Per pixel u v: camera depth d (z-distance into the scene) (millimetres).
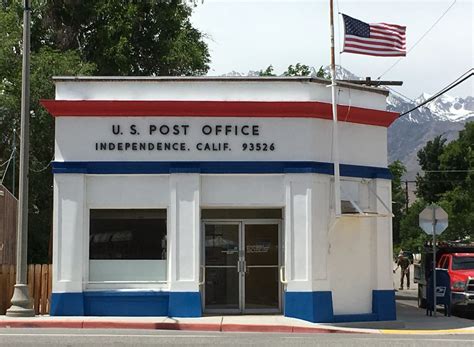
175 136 21156
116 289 21016
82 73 31406
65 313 20703
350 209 21688
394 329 21062
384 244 22250
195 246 20859
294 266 20875
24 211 20938
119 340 16094
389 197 22562
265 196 21172
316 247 20953
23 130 20969
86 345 15023
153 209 21281
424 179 74438
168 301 20859
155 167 21047
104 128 21172
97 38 36188
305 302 20688
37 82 30156
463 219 55438
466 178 62781
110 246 21219
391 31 21984
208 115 21203
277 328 19359
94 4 36094
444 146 75938
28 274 22203
